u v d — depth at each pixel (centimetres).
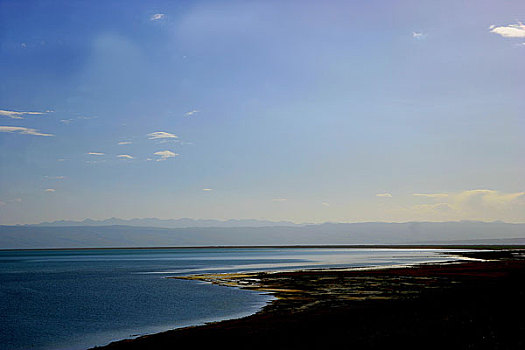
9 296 5844
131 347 2720
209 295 5384
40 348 2991
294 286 5947
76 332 3488
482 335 2089
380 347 2028
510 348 1858
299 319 3384
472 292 3894
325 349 2125
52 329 3619
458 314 2672
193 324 3609
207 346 2559
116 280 8131
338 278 6962
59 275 9719
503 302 2995
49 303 5138
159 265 13812
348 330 2525
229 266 12281
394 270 8556
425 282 6119
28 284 7581
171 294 5669
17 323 3894
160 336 3042
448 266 9581
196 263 14850
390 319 2744
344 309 3825
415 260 13850
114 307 4744
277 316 3631
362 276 7244
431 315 2745
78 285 7288
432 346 1969
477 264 10262
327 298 4662
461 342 1994
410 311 3020
